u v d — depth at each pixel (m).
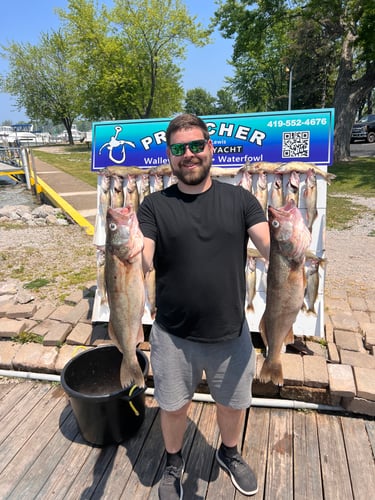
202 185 1.99
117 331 2.05
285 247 1.90
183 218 1.95
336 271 5.73
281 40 29.00
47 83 45.81
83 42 30.05
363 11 14.10
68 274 5.89
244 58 38.88
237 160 3.50
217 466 2.57
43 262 6.57
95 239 3.75
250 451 2.67
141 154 3.64
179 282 1.98
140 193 3.64
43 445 2.77
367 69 15.94
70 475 2.53
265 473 2.51
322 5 14.70
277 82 41.84
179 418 2.25
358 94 16.56
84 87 37.78
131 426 2.75
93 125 3.72
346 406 2.93
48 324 4.04
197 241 1.94
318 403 3.00
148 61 30.64
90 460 2.64
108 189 3.67
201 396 3.16
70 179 17.67
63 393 3.31
